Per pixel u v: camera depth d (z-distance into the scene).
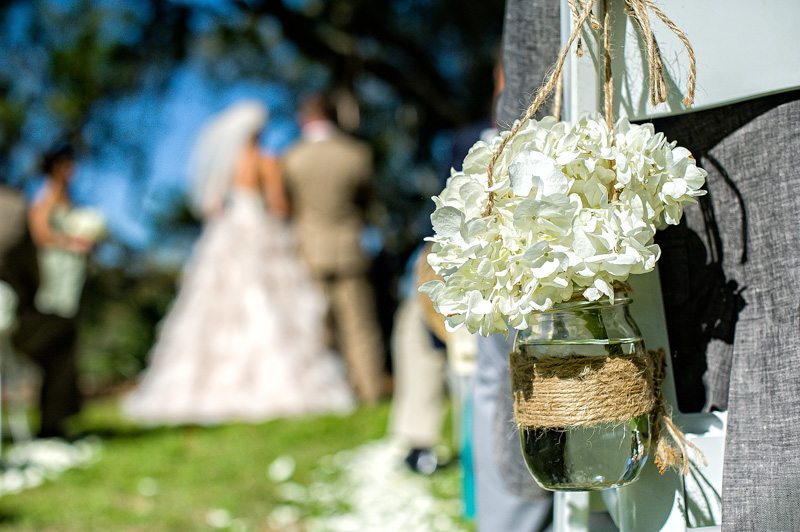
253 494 4.92
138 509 4.71
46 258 7.04
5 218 6.50
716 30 1.70
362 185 9.20
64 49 13.30
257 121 8.91
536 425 1.63
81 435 7.24
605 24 1.69
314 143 9.12
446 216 1.56
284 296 8.77
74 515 4.56
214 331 8.64
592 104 1.73
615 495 1.83
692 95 1.63
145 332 13.06
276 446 6.34
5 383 6.50
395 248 12.58
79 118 13.45
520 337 1.68
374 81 13.33
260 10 12.34
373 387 9.20
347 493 4.86
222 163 8.80
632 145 1.57
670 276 1.82
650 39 1.64
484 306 1.55
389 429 6.78
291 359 8.62
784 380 1.64
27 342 6.77
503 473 2.19
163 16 13.05
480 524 2.61
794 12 1.68
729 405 1.70
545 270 1.50
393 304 11.72
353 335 9.20
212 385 8.55
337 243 9.07
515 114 1.95
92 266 12.77
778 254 1.69
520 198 1.55
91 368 12.74
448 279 1.56
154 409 8.47
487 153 1.62
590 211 1.52
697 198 1.78
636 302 1.78
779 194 1.69
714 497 1.74
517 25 1.93
